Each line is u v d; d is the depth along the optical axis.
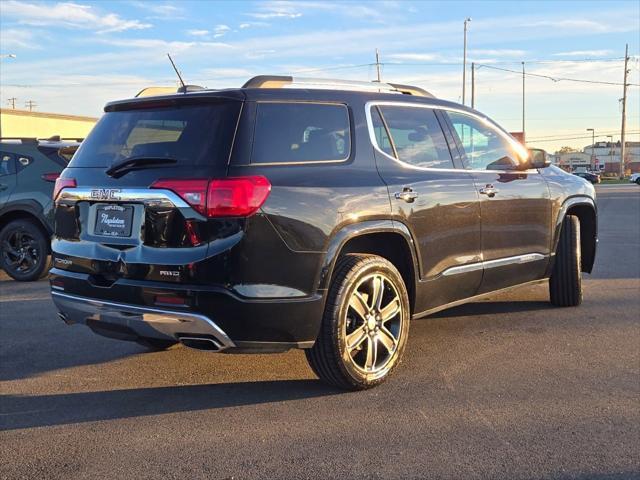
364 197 4.10
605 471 3.18
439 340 5.45
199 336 3.66
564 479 3.11
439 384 4.40
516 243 5.48
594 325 5.85
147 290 3.69
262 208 3.61
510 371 4.65
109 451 3.48
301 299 3.76
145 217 3.76
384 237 4.38
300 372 4.70
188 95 3.93
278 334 3.75
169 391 4.36
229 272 3.55
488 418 3.83
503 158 5.54
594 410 3.93
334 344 3.98
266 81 4.18
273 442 3.55
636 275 8.32
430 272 4.63
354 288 4.04
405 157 4.60
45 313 6.62
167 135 3.93
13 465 3.33
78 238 4.13
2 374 4.74
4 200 8.38
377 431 3.66
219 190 3.56
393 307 4.36
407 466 3.26
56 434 3.70
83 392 4.37
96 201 4.02
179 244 3.64
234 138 3.71
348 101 4.38
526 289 7.50
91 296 3.99
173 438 3.62
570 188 6.22
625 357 4.95
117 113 4.30
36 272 8.45
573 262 6.31
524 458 3.32
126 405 4.12
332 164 4.11
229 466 3.29
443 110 5.09
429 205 4.55
